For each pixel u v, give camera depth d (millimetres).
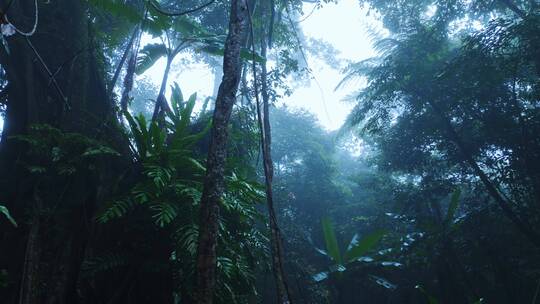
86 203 4465
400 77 9016
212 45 6387
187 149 4797
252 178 6621
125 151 4992
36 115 4883
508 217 8336
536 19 6895
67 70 5414
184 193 4246
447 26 8914
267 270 5832
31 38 5340
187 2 8602
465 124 9141
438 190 9883
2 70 5902
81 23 5875
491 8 8211
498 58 7410
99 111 5434
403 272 11711
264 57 4871
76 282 4078
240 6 3221
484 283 9047
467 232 9273
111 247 4363
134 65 5977
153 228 4504
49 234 4223
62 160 4559
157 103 5902
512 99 8375
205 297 2311
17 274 4074
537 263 8328
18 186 4445
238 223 5238
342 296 11180
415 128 9781
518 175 8141
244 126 6828
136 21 5418
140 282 4320
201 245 2447
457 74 8625
